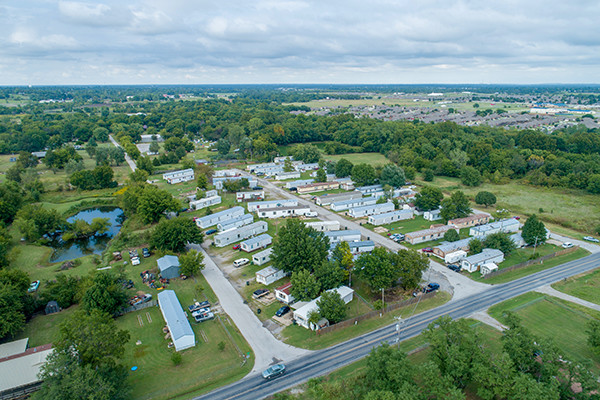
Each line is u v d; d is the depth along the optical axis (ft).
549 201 499.51
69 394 154.81
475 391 182.50
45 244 374.22
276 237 370.73
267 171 642.22
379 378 171.73
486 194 471.62
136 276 296.92
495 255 316.60
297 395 179.11
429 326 191.42
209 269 308.40
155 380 189.67
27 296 246.27
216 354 209.46
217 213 416.87
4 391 177.06
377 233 385.70
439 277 297.74
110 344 179.63
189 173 611.06
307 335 225.35
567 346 214.90
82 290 254.88
